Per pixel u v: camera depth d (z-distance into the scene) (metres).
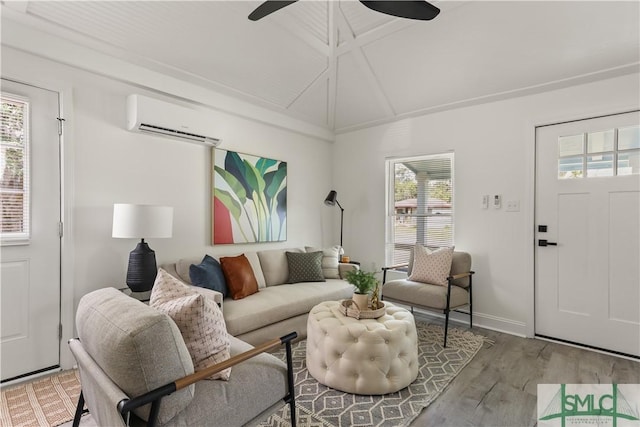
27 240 2.18
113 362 1.06
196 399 1.25
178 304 1.34
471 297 3.25
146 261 2.41
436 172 3.79
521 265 3.11
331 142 4.70
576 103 2.83
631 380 2.23
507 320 3.18
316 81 3.47
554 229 2.96
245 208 3.56
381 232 4.22
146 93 2.77
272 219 3.85
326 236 4.64
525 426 1.74
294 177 4.18
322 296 3.10
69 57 2.29
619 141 2.66
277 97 3.56
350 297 3.41
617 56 2.48
